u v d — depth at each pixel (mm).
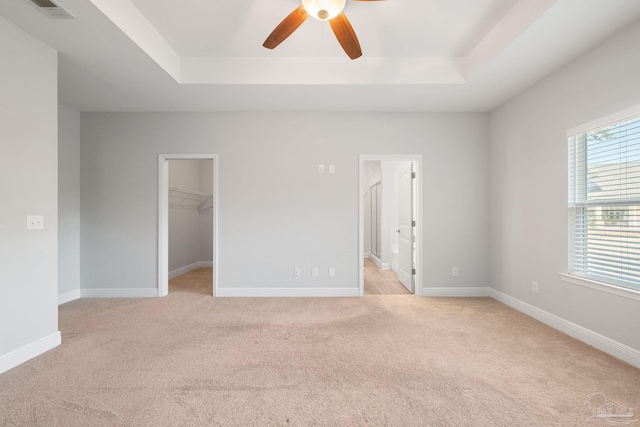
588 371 2195
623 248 2408
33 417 1710
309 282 4211
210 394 1929
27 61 2381
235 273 4207
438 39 2969
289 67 3322
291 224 4207
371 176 8188
